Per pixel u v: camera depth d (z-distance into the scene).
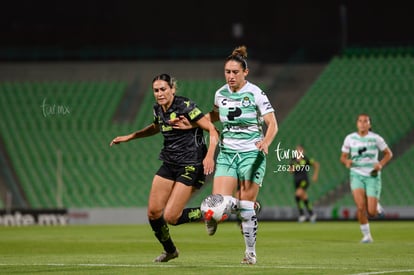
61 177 116.25
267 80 135.38
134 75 137.62
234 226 89.56
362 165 58.19
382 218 100.44
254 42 143.75
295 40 142.75
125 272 32.16
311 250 49.62
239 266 34.72
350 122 122.56
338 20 141.25
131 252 49.44
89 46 145.75
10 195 110.75
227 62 34.78
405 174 112.19
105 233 75.56
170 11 145.62
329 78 132.50
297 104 128.12
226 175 35.06
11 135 123.88
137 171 117.69
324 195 111.56
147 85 135.38
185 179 35.25
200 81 133.88
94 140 123.25
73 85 134.50
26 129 125.06
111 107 129.75
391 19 139.25
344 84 130.50
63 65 139.50
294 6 142.62
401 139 118.44
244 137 34.97
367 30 140.25
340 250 49.47
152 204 35.59
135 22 145.75
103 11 145.75
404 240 60.97
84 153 120.56
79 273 32.06
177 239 64.06
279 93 131.88
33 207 112.62
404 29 138.75
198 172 35.59
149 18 145.75
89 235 71.88
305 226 87.44
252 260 35.94
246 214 35.25
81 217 101.81
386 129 120.31
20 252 49.81
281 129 122.62
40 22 146.25
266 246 54.28
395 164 113.94
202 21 145.12
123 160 119.69
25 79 136.75
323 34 142.00
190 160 35.31
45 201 113.12
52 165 118.81
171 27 145.62
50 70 138.62
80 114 128.00
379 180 58.56
